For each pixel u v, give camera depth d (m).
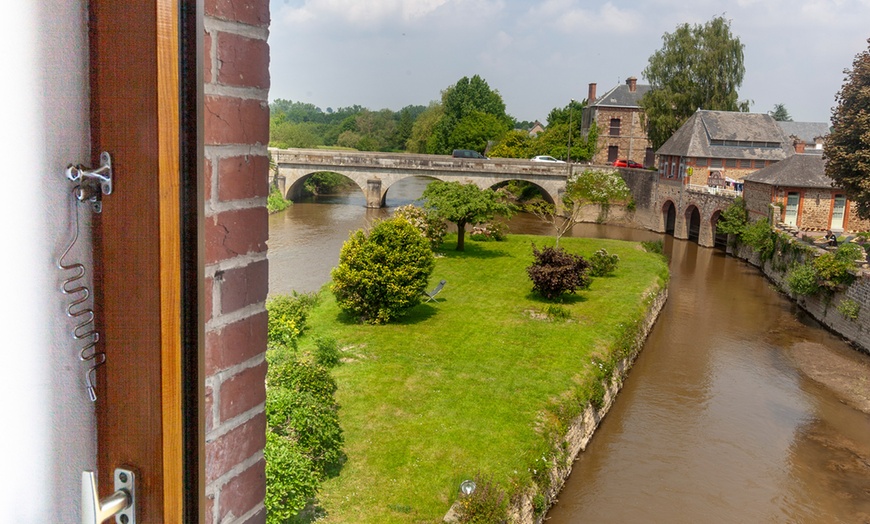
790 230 34.69
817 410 19.23
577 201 53.50
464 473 12.53
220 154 1.95
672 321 27.30
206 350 1.96
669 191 49.78
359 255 21.39
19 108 1.42
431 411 15.12
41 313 1.49
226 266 2.01
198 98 1.57
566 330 21.66
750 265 38.88
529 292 26.61
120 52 1.45
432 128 94.88
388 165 54.53
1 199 1.41
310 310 22.98
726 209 42.22
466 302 24.81
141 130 1.46
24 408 1.49
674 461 16.11
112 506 1.55
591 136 70.25
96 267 1.55
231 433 2.09
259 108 2.10
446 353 19.05
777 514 14.20
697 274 36.34
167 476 1.56
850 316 24.62
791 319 27.94
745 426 18.09
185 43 1.52
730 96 53.19
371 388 16.27
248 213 2.09
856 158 27.02
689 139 48.62
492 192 35.38
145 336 1.52
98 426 1.61
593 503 14.16
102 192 1.51
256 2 2.05
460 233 35.25
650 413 18.67
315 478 10.29
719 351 23.80
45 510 1.57
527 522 12.52
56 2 1.44
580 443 16.25
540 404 15.75
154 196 1.46
